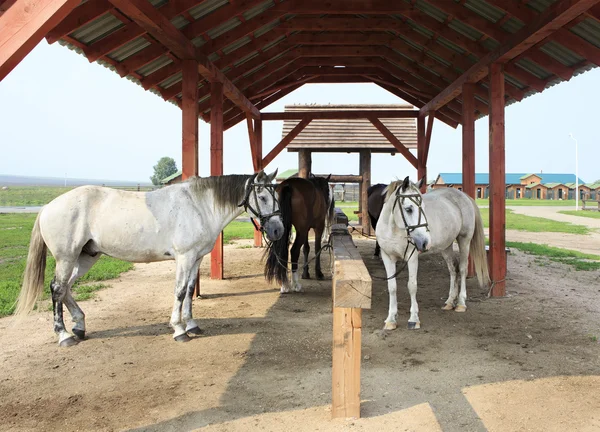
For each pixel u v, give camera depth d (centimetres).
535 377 352
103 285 718
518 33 568
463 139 816
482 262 571
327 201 790
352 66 1122
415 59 880
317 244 775
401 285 737
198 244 466
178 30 557
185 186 480
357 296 280
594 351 411
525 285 712
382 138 1448
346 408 288
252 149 1098
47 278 741
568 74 677
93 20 507
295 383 349
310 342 449
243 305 602
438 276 814
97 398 326
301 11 692
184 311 480
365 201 1470
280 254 632
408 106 1488
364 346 433
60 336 439
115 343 448
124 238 439
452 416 291
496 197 644
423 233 427
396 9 704
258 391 336
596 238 1458
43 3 248
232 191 480
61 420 294
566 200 5406
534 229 1767
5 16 249
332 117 1174
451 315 541
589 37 599
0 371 377
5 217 2189
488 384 340
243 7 609
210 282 758
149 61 648
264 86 1043
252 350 427
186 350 428
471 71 747
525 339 448
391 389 334
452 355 405
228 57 769
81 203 434
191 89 629
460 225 545
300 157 1470
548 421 283
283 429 278
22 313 429
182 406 312
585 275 798
